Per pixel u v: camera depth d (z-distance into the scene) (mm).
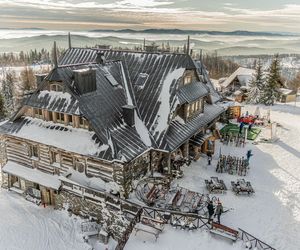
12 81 81000
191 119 31734
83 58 36281
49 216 25922
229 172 30312
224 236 20812
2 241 22969
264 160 34250
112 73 30078
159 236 21359
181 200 24391
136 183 25109
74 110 24297
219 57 182250
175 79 29062
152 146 26094
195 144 31641
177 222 22078
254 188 27859
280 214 24141
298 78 107000
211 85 47750
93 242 23156
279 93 65875
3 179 30359
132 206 22344
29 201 28125
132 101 29219
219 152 35969
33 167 28438
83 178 25172
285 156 35438
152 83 29828
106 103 26531
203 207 24047
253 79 67688
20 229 24266
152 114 27953
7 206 27344
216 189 26453
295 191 27547
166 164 27125
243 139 38812
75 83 25516
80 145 24391
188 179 28750
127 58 33188
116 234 23344
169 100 28031
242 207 24797
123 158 22734
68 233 23844
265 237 21562
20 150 28812
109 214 23484
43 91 26688
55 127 26500
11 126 28719
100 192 23422
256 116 48906
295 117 53750
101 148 23703
